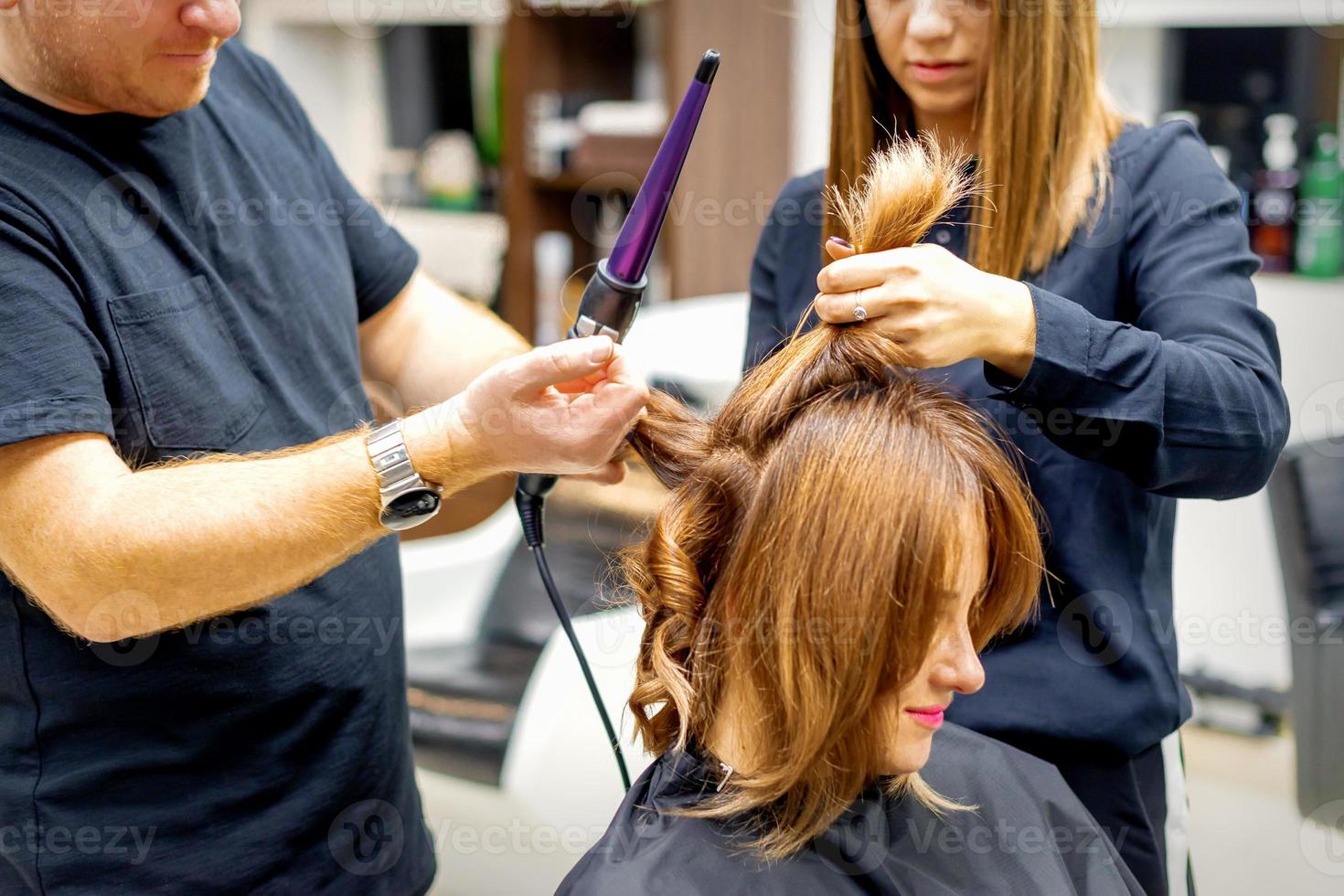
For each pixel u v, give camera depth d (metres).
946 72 0.88
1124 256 0.89
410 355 1.17
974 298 0.72
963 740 0.91
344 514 0.79
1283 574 1.59
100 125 0.88
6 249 0.79
